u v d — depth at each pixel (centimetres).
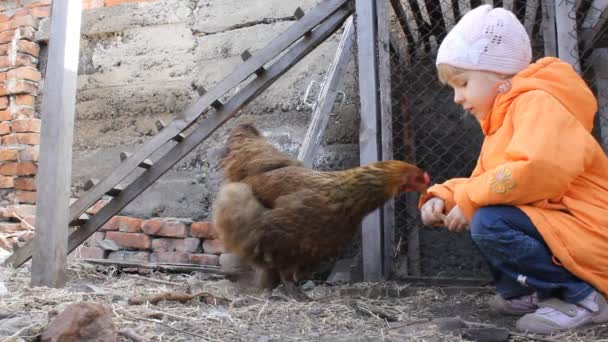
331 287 247
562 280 182
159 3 339
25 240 312
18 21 360
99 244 302
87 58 349
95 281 248
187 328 177
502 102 188
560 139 177
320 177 210
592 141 182
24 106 353
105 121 340
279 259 211
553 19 228
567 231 180
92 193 250
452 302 218
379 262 239
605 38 246
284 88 305
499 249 185
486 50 189
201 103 247
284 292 220
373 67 243
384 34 245
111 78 342
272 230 206
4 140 352
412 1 253
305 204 205
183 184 316
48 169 226
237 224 211
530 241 182
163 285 239
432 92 280
